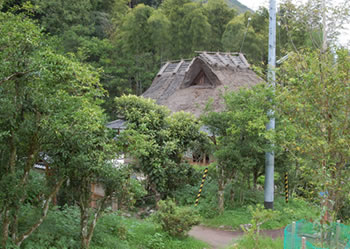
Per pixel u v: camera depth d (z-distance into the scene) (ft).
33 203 33.63
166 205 37.93
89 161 25.81
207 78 81.82
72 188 29.01
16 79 22.40
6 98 22.29
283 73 36.50
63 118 23.06
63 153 25.05
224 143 47.44
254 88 43.47
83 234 28.66
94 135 26.58
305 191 27.73
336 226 26.17
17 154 26.16
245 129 43.37
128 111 50.88
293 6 41.14
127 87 122.93
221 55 84.58
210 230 42.88
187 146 52.08
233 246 34.50
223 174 47.44
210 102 49.65
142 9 132.16
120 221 36.50
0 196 22.62
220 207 47.50
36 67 21.27
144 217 47.14
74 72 23.35
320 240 27.04
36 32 22.71
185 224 36.14
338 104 25.86
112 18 151.84
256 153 47.44
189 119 53.31
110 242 31.40
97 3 158.40
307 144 26.48
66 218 32.78
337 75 25.95
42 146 24.79
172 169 50.93
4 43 21.76
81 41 114.83
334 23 39.88
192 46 123.54
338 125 25.45
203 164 64.39
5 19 24.04
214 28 132.16
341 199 27.91
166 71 99.76
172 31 128.67
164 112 52.70
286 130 28.96
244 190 53.01
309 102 26.86
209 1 138.21
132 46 131.03
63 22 124.36
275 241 34.55
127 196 29.86
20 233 26.89
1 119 22.04
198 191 53.21
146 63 132.67
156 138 50.11
